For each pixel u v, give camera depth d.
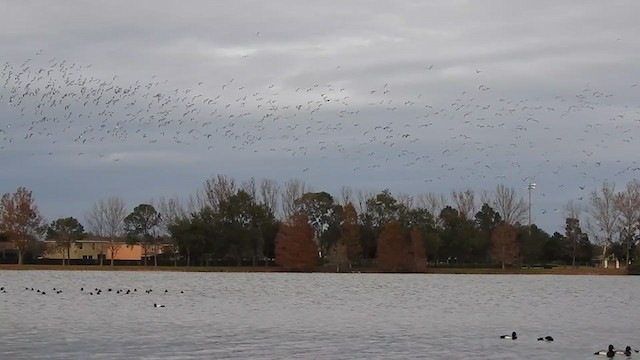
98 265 161.38
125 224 160.75
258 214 152.75
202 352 41.78
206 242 149.50
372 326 54.81
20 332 49.72
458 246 157.62
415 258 150.12
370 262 156.12
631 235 157.38
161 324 55.00
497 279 135.12
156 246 162.25
